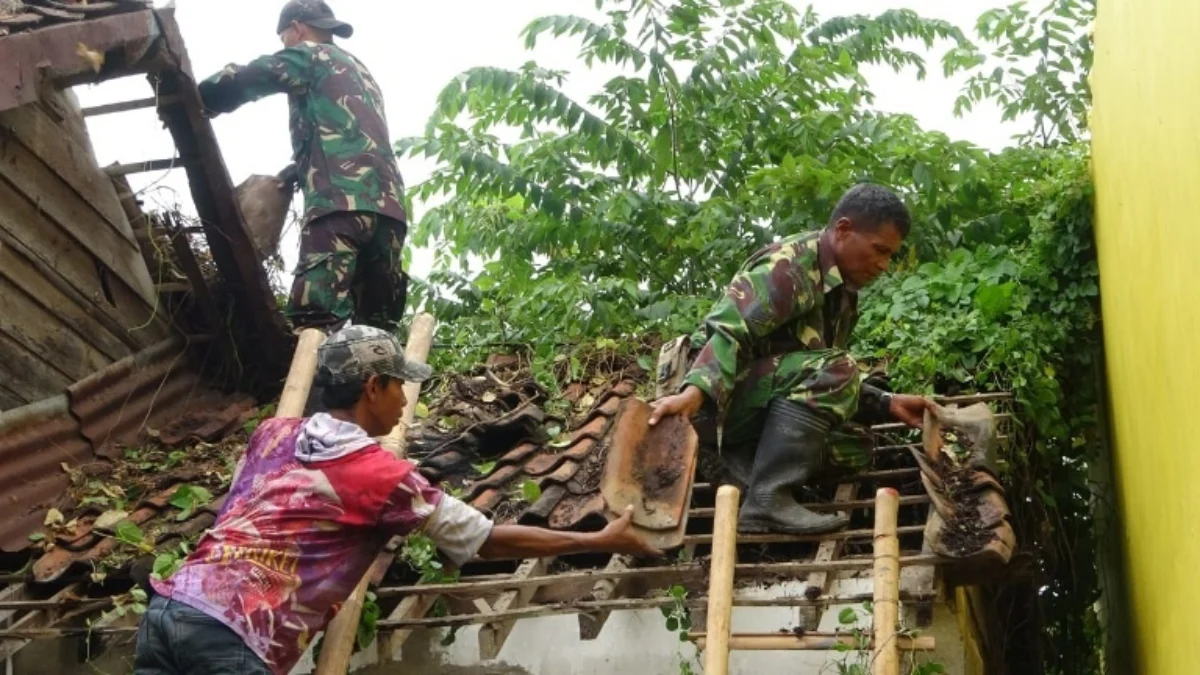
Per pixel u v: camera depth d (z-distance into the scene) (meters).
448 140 8.43
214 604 3.58
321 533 3.71
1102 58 6.32
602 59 8.85
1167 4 3.97
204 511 5.41
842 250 4.68
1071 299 6.62
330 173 6.47
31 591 5.13
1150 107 4.48
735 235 8.06
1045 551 6.20
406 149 8.46
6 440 5.77
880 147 8.21
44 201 6.18
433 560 4.70
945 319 6.06
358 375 3.97
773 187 7.74
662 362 4.95
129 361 6.50
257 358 6.82
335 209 6.43
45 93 5.64
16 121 6.04
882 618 3.83
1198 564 3.73
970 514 4.52
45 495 5.79
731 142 8.83
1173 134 3.91
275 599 3.63
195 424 6.52
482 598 4.72
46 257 6.18
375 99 6.72
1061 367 6.62
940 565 4.36
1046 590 6.84
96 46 5.69
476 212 8.52
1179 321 3.96
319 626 3.73
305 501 3.71
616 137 8.51
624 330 7.12
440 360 7.09
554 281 7.50
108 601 4.88
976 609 5.57
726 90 8.88
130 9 5.91
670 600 4.41
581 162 8.70
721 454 4.78
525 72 8.49
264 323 6.62
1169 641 4.58
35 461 5.86
